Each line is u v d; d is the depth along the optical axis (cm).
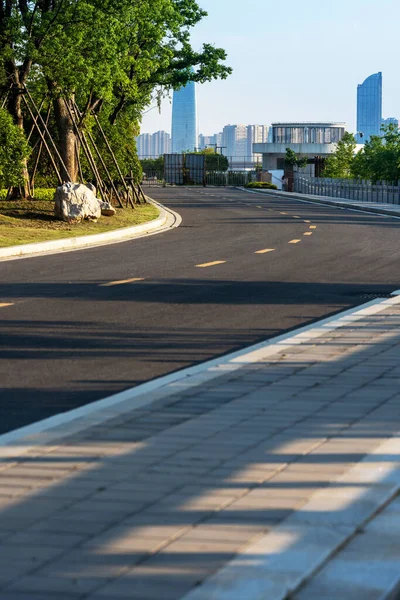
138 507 628
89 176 5938
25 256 3112
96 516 612
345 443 789
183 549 549
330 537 563
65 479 695
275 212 6353
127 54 5272
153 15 5262
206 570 518
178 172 17638
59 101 5219
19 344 1431
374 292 2083
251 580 501
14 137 4309
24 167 4562
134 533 578
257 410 923
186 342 1450
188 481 686
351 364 1169
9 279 2383
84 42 4469
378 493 647
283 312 1778
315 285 2216
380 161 11738
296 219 5388
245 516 605
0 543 566
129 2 4691
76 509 627
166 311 1792
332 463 727
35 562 536
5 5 4528
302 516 602
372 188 8700
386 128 12256
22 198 5075
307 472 703
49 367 1248
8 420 948
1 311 1794
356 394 995
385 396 984
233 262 2800
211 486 672
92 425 863
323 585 502
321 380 1070
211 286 2202
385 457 739
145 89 6494
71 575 517
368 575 515
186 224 4878
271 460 738
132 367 1249
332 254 3066
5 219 4172
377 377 1086
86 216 4378
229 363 1184
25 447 787
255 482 679
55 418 928
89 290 2134
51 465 733
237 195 10756
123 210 5428
